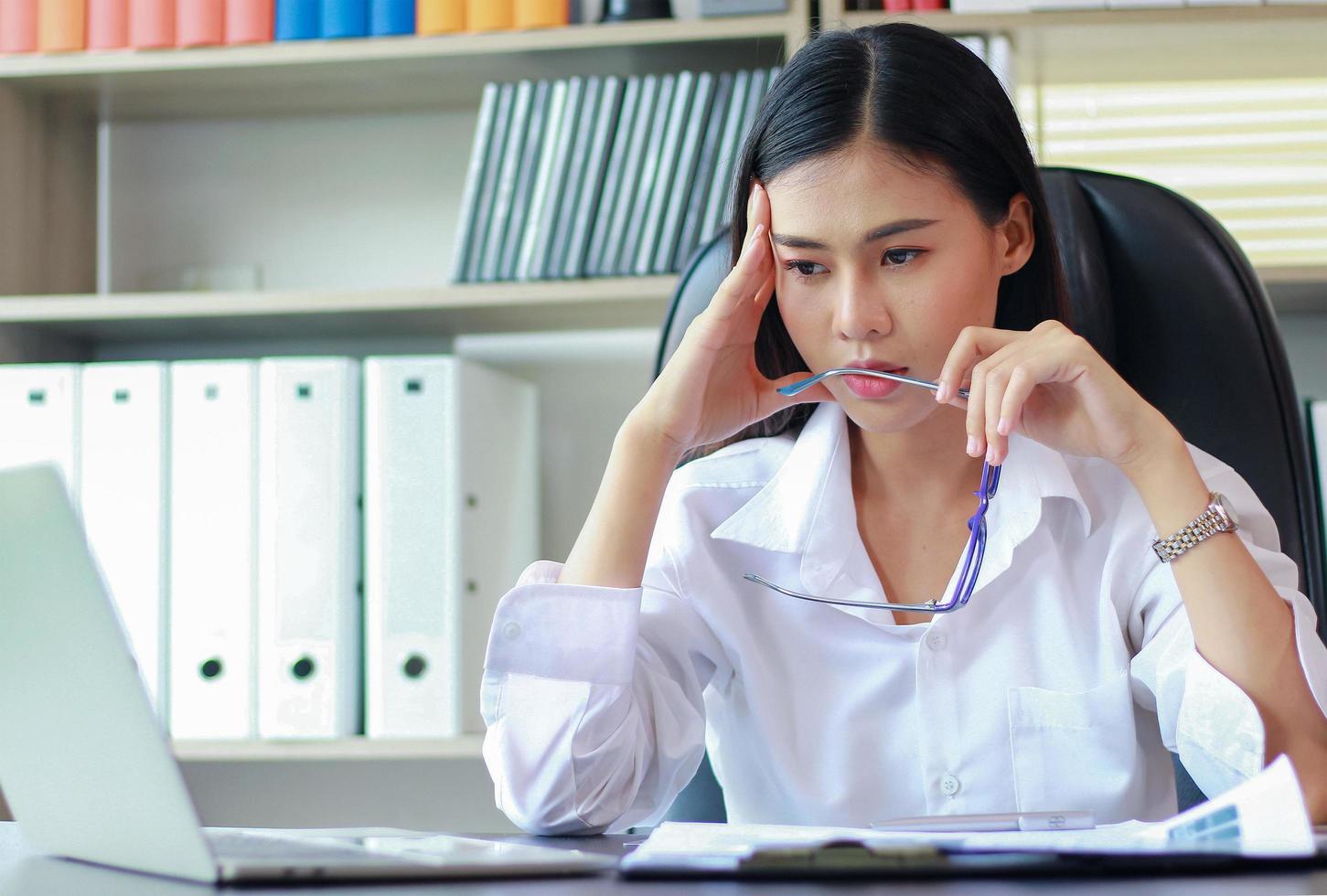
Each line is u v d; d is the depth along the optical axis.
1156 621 0.99
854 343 0.90
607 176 1.77
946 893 0.51
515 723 0.89
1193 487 0.85
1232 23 1.72
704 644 1.07
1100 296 1.15
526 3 1.77
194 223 2.09
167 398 1.73
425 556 1.69
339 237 2.08
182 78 1.90
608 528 0.92
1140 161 1.98
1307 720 0.82
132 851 0.59
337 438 1.70
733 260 1.01
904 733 1.04
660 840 0.65
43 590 0.56
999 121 0.94
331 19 1.80
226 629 1.70
